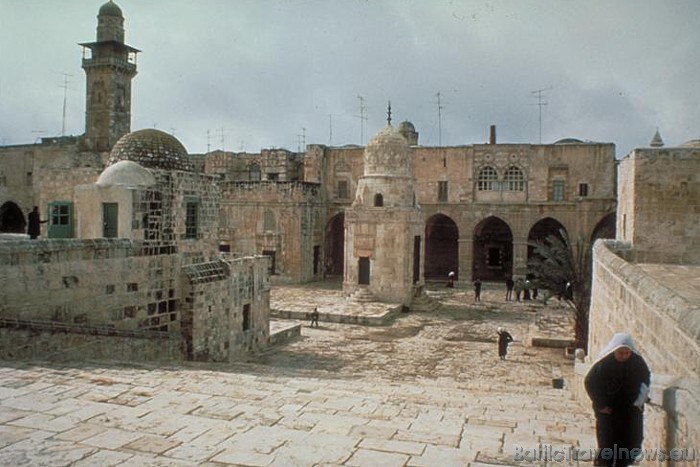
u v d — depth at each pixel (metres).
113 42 62.25
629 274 12.36
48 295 17.75
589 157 58.19
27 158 67.88
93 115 63.62
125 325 21.34
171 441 8.85
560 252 31.94
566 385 21.64
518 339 35.69
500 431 10.05
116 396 11.37
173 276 24.09
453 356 30.94
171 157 27.52
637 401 7.05
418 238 48.19
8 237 22.31
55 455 8.20
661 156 22.06
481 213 59.84
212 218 27.47
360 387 14.84
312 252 62.34
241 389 12.50
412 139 73.81
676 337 8.09
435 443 9.02
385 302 45.94
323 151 65.56
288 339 34.69
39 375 12.87
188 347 24.28
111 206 22.95
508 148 60.22
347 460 8.15
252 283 29.83
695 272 19.69
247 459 8.13
